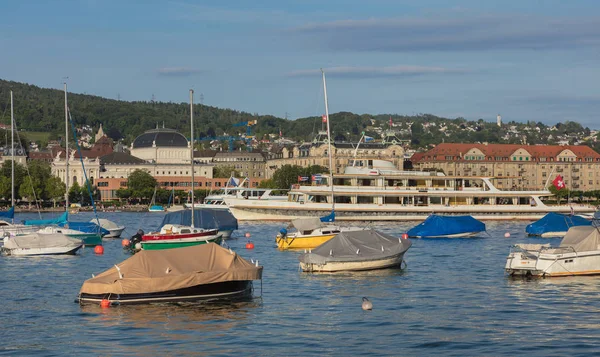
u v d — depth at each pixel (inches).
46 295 2952.8
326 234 4613.7
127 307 2642.7
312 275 3417.8
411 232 5541.3
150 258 2699.3
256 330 2351.1
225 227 5433.1
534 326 2386.8
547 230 5684.1
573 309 2623.0
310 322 2458.2
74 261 4077.3
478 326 2396.7
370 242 3582.7
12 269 3730.3
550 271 3235.7
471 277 3363.7
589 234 3280.0
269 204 7239.2
